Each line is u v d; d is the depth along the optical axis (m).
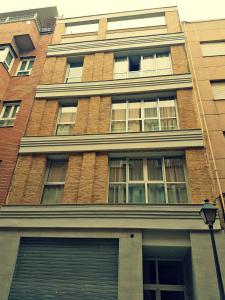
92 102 11.90
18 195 9.62
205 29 14.17
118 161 10.42
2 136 11.34
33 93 12.80
